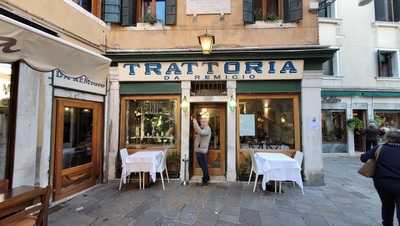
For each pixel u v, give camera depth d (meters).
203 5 7.63
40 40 2.92
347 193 6.38
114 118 7.56
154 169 6.39
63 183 5.89
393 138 3.88
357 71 14.35
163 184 6.64
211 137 7.89
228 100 7.45
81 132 6.58
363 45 14.52
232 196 6.02
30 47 2.88
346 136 14.10
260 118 7.50
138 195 6.05
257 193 6.27
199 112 7.93
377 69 14.49
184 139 7.48
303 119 7.22
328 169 9.69
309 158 7.15
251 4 7.46
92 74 3.70
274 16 7.51
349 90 14.04
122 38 7.68
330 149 14.02
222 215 4.88
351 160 12.15
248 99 7.52
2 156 4.85
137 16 7.91
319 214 4.99
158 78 7.53
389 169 3.71
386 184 3.70
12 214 2.87
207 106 7.93
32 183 5.18
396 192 3.62
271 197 5.98
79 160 6.48
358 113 14.52
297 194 6.24
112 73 7.60
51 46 3.04
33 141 5.20
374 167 3.90
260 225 4.46
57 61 3.19
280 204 5.52
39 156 5.32
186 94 7.51
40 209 3.06
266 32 7.47
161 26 7.65
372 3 14.64
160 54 7.39
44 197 3.11
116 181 7.36
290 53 7.15
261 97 7.45
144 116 7.77
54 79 5.64
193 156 7.94
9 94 4.94
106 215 4.84
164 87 7.59
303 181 7.11
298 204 5.54
